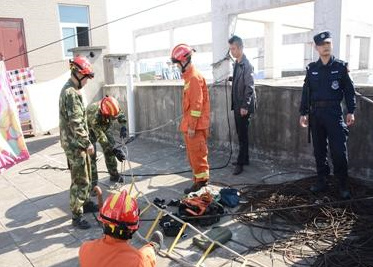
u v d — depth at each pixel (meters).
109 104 4.38
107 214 1.84
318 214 3.71
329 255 3.04
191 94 4.26
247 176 5.12
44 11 12.37
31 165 6.57
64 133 3.77
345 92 3.88
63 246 3.54
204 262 3.06
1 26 11.58
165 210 4.00
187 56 4.25
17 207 4.61
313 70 3.99
